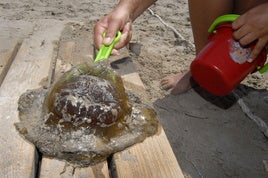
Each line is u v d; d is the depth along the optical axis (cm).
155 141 58
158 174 52
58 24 111
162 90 87
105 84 59
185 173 65
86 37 104
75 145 54
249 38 65
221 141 73
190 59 103
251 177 65
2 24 115
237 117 80
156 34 120
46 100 61
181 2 158
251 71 72
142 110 64
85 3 151
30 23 117
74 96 57
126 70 81
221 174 66
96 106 56
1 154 53
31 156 53
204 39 85
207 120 79
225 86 68
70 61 87
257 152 71
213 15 80
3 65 82
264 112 83
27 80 73
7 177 49
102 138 56
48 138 55
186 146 72
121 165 53
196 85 88
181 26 129
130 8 75
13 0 148
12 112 61
